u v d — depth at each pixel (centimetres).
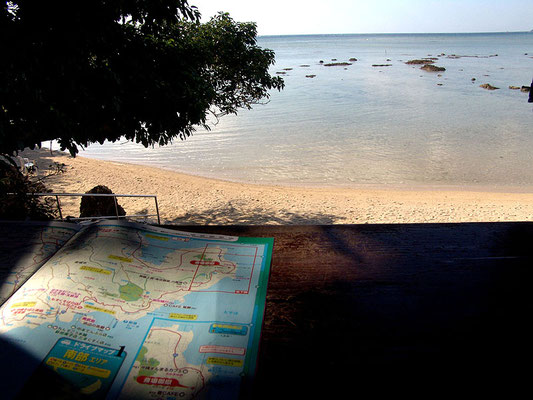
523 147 2372
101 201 935
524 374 95
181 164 2148
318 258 147
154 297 120
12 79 455
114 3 524
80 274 124
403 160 2180
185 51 706
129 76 590
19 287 119
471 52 10888
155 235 152
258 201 1523
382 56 10225
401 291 128
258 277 133
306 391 91
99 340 103
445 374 95
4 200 695
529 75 5594
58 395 89
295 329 111
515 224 178
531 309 118
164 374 95
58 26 474
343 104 3897
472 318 115
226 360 100
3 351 98
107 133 632
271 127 3050
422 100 3947
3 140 488
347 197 1609
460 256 149
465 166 2070
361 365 98
